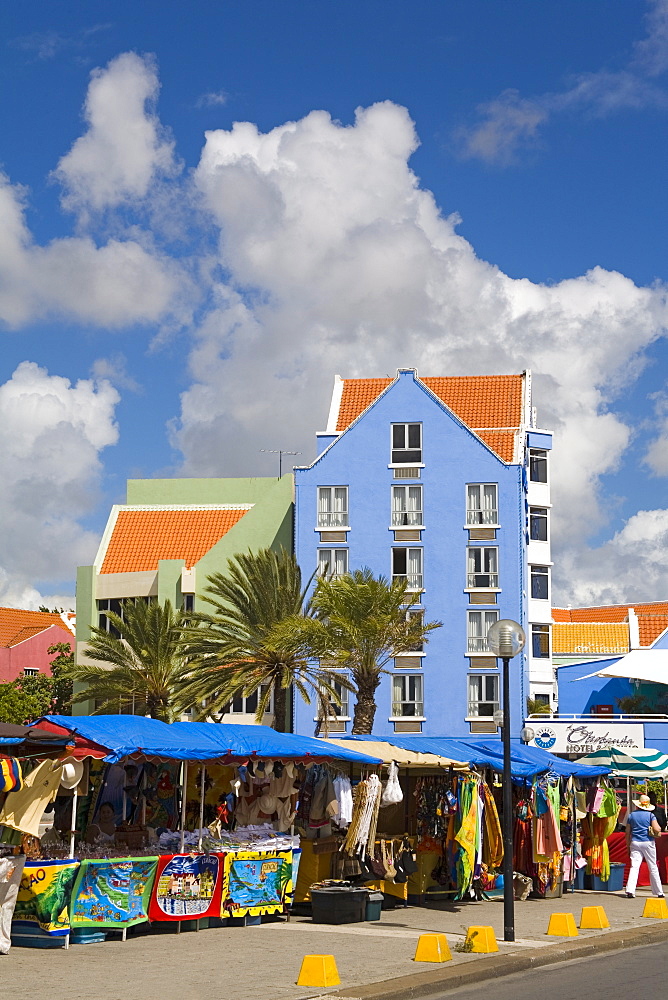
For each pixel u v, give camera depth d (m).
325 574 57.94
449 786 23.83
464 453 60.88
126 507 69.56
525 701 59.50
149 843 19.14
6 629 89.88
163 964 14.92
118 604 65.31
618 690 58.50
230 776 21.69
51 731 16.67
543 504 64.69
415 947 17.00
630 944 18.94
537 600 63.00
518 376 67.50
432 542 60.28
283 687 48.47
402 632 45.31
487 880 23.31
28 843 16.50
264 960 15.41
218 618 50.00
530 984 14.86
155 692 53.22
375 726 58.59
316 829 20.94
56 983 13.38
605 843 27.33
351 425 61.94
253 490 71.88
